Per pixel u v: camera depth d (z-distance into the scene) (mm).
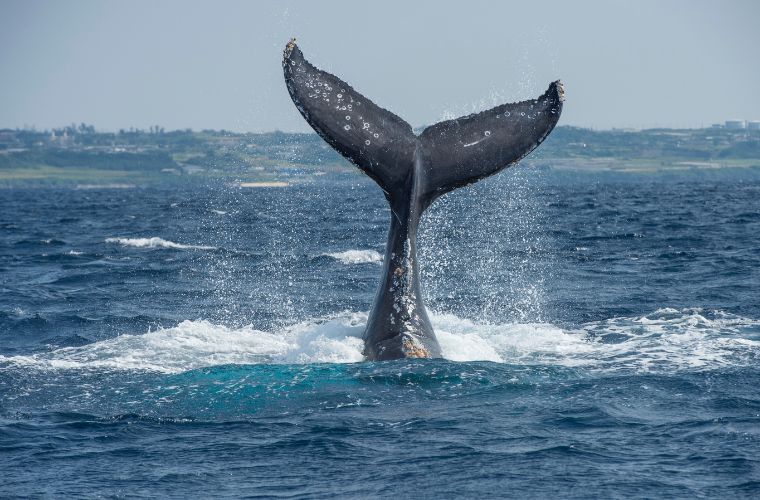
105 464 39688
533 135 50906
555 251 122000
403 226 51594
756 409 44719
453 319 65812
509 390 47844
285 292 86188
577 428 42562
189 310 76625
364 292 85625
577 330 63781
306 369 50875
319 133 50156
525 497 35375
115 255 128750
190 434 43062
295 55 51031
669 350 56312
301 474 38188
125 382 50812
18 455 40844
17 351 61688
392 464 38875
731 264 103438
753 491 35281
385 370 49750
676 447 39969
